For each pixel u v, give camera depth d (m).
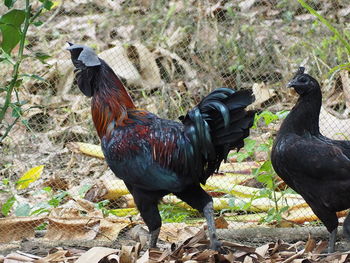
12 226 10.54
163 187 9.22
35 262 9.06
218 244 9.06
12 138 13.83
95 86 9.62
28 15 10.73
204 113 8.95
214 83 15.02
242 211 11.68
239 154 11.39
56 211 10.91
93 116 9.65
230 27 16.20
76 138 14.11
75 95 15.04
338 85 14.53
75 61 9.66
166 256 9.01
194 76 15.33
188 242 9.50
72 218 10.67
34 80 15.02
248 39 15.69
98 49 16.11
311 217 11.15
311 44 15.55
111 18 16.86
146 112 9.68
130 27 16.55
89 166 13.25
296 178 9.58
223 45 15.42
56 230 10.59
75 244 10.32
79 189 12.09
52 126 14.41
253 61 15.41
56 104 14.77
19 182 10.90
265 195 10.72
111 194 11.84
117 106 9.52
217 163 9.38
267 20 16.50
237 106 8.75
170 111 14.59
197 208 9.43
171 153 9.15
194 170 9.19
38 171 11.58
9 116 14.16
